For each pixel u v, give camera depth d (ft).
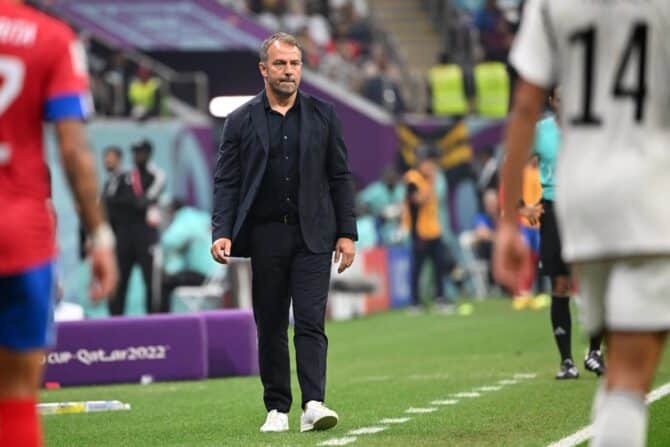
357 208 287.48
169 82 296.10
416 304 274.16
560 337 139.44
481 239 308.81
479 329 220.43
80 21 323.37
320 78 331.77
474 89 344.49
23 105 61.98
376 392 135.85
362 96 344.49
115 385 156.87
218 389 147.13
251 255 106.42
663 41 61.57
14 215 61.72
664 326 61.00
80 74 62.54
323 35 378.73
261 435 105.40
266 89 106.01
